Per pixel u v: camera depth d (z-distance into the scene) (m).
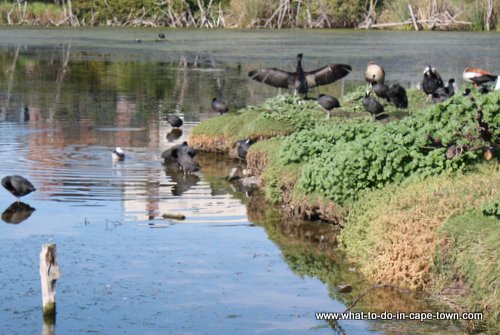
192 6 104.62
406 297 14.05
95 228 18.02
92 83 46.53
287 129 26.12
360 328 12.99
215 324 13.15
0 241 17.08
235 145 26.11
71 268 15.49
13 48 70.31
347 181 17.97
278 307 13.82
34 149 26.55
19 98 39.75
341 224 17.81
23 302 13.95
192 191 21.58
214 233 17.84
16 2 105.69
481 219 14.52
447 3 97.38
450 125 17.50
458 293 13.79
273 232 17.94
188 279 15.02
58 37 83.56
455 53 63.28
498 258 13.40
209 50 67.88
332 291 14.49
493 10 95.12
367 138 18.73
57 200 20.30
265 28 99.25
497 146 17.86
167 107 36.84
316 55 61.81
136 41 77.44
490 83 31.22
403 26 96.62
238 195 21.25
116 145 27.45
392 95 28.92
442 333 12.73
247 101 38.78
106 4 104.19
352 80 46.44
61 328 13.00
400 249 14.77
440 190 16.02
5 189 21.42
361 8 100.00
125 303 13.93
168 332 12.87
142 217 18.95
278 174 20.53
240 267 15.68
